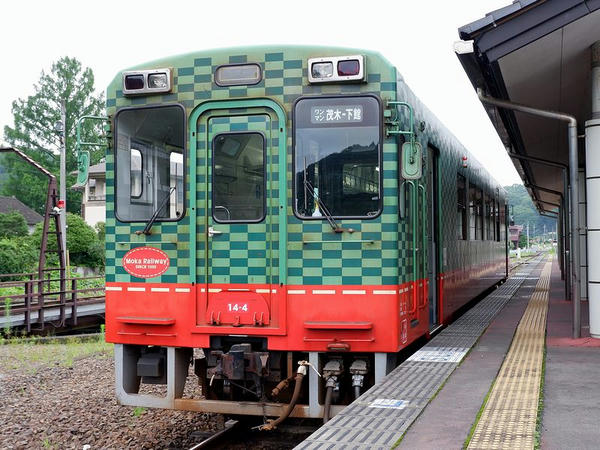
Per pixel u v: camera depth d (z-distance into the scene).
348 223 6.33
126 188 6.89
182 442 7.28
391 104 6.29
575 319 8.47
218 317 6.49
